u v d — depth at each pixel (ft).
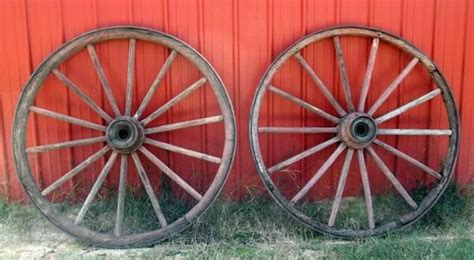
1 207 8.18
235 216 8.14
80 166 7.73
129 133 7.67
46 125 8.23
